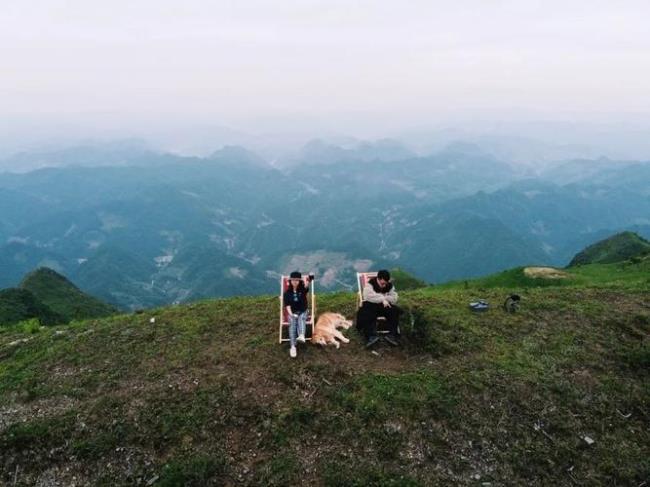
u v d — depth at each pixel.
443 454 11.69
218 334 17.00
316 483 10.98
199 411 12.96
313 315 15.94
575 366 15.04
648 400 13.84
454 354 15.23
